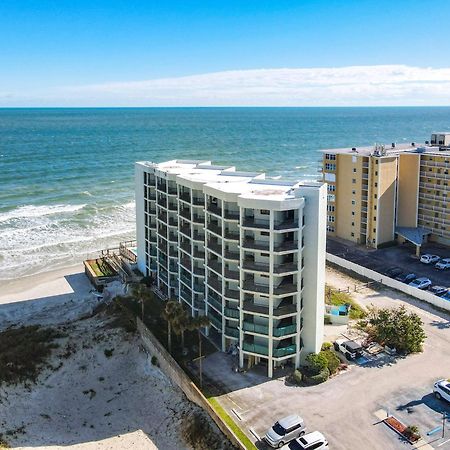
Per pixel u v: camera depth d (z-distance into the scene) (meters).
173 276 72.25
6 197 137.62
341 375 54.28
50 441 48.72
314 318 55.19
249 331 54.59
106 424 51.28
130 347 62.72
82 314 73.75
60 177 166.38
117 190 149.50
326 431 45.44
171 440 48.56
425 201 95.06
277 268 52.47
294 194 53.69
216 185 59.75
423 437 44.38
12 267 93.31
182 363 56.59
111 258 92.19
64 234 110.19
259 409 48.84
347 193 97.88
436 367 55.25
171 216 70.12
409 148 103.06
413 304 71.06
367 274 81.44
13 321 72.56
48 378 57.22
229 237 55.25
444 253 90.44
